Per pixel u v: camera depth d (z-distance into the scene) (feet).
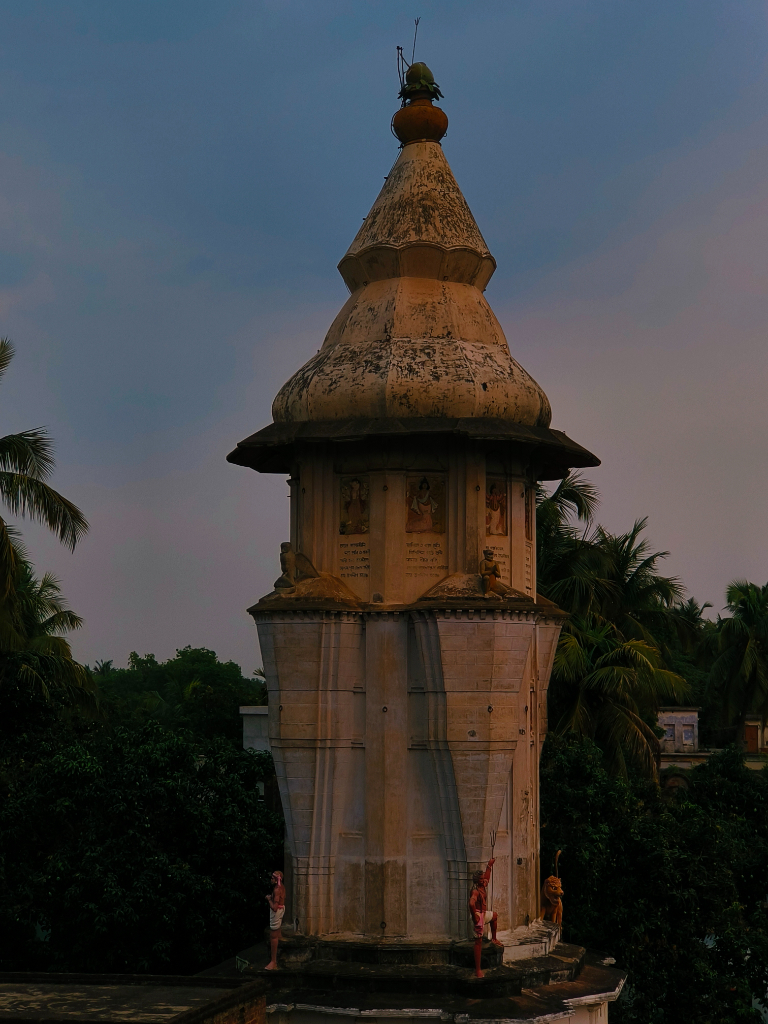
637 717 145.79
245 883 94.84
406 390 75.36
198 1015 59.47
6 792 112.16
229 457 83.51
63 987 66.95
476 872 72.90
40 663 127.24
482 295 83.71
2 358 125.90
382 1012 66.95
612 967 81.15
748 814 124.36
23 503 121.80
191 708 234.99
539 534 151.12
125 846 91.71
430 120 83.76
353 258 82.33
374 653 74.95
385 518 75.72
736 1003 96.73
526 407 78.23
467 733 72.64
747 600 228.43
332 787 75.10
